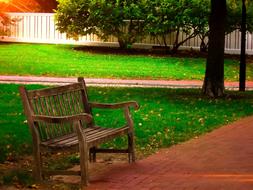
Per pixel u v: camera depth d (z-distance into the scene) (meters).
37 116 7.98
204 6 28.78
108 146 10.49
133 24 29.94
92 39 32.19
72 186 7.85
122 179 8.20
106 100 16.09
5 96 16.53
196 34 29.73
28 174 8.37
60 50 30.03
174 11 29.00
